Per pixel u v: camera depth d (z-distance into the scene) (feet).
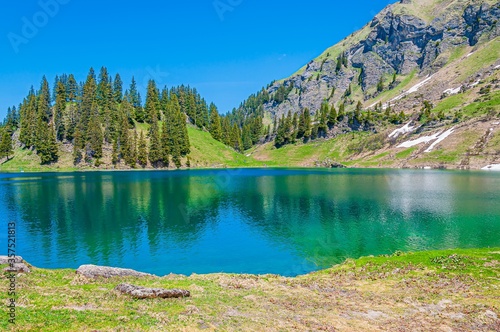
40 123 583.17
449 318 66.33
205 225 175.11
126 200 247.50
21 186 326.65
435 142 605.73
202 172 528.63
